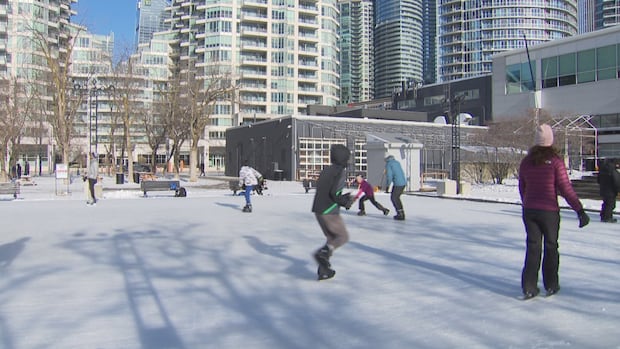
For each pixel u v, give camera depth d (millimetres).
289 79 103500
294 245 8508
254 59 102188
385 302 5074
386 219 12617
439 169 39625
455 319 4508
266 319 4516
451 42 141625
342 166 6090
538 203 5152
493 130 30422
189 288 5617
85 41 52219
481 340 3951
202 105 40406
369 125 40938
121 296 5281
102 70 39438
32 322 4414
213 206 16641
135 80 40062
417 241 8969
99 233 9961
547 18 135750
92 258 7344
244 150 47750
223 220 12297
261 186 22594
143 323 4395
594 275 6227
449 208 15656
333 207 6039
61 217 12984
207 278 6098
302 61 105438
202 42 103312
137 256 7504
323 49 107938
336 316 4605
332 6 109625
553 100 52500
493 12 136000
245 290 5539
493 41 135750
